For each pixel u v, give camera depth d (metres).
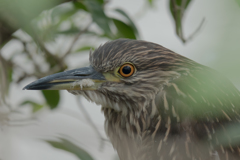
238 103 2.62
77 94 2.64
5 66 2.67
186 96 2.60
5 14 2.55
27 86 2.63
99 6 2.65
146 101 2.61
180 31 2.65
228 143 2.59
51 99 2.72
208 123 2.59
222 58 1.53
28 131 2.64
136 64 2.61
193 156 2.59
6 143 2.64
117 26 2.69
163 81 2.61
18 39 2.69
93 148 2.65
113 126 2.65
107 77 2.62
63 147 2.62
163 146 2.60
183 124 2.59
